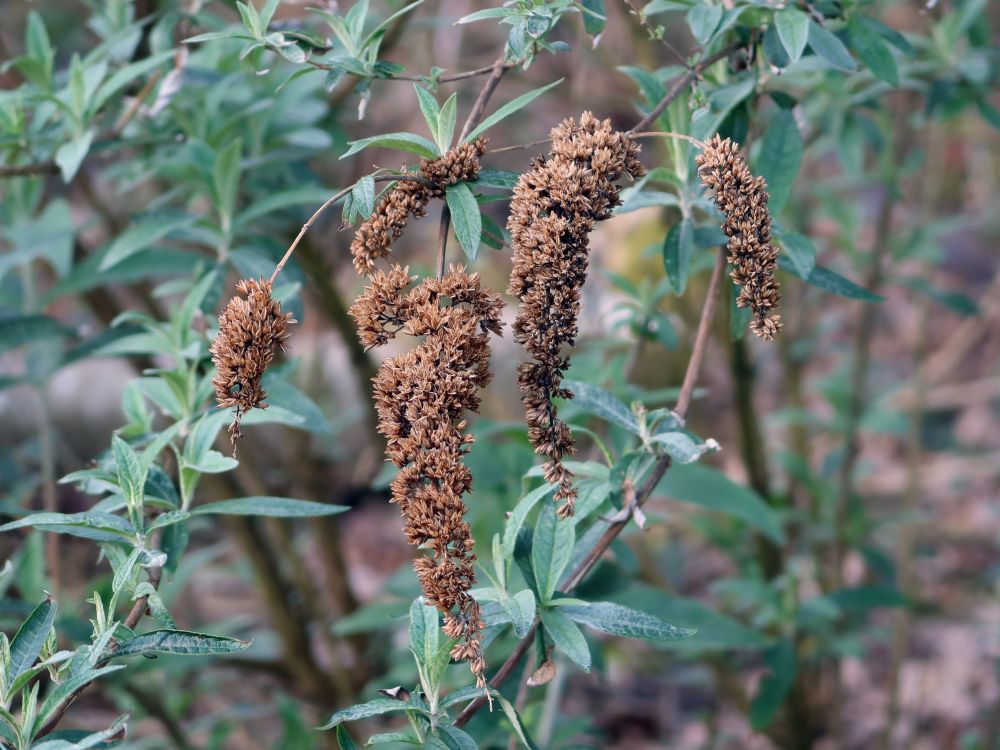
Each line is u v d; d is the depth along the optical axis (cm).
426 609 82
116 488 91
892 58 95
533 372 80
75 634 107
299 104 117
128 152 146
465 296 79
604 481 88
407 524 77
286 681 144
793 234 89
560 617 83
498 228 85
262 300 78
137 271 120
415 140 82
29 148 106
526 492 96
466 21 86
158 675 145
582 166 80
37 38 107
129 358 126
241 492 138
